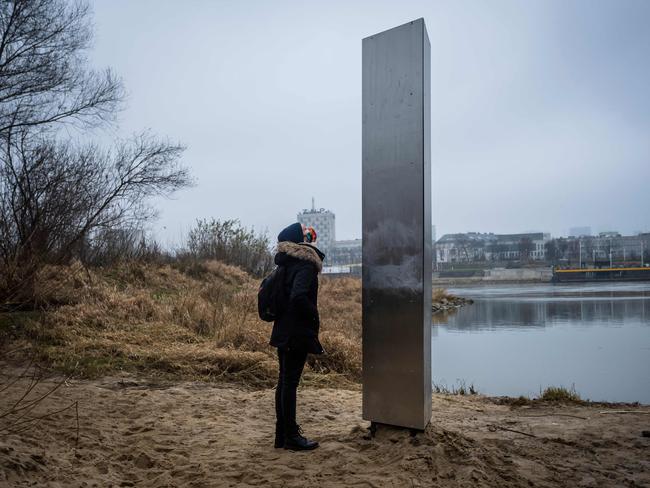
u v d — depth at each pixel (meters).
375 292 3.89
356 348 8.63
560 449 3.77
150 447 3.77
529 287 67.50
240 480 3.14
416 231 3.74
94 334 7.84
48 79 11.89
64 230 10.04
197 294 11.80
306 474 3.19
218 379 6.60
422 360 3.65
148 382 6.11
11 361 6.39
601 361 10.46
